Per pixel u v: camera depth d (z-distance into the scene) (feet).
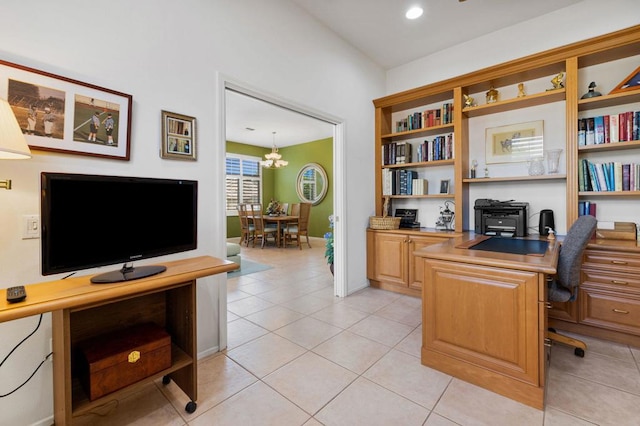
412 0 8.78
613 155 8.61
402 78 12.75
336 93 10.57
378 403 5.29
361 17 9.62
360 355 6.93
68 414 3.89
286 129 21.72
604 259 7.48
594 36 8.69
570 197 8.49
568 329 8.09
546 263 5.12
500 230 9.60
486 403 5.27
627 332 7.25
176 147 6.35
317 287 12.41
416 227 12.09
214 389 5.72
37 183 4.69
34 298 3.58
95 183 4.33
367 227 12.26
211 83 6.98
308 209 23.09
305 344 7.48
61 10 4.91
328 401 5.36
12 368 4.53
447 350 6.15
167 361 4.92
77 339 5.04
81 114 5.08
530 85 9.98
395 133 12.13
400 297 11.02
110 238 4.48
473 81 10.16
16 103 4.44
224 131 7.23
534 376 5.13
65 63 4.94
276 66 8.48
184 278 4.70
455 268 6.00
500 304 5.49
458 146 10.48
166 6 6.24
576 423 4.75
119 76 5.56
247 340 7.71
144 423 4.84
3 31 4.40
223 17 7.24
